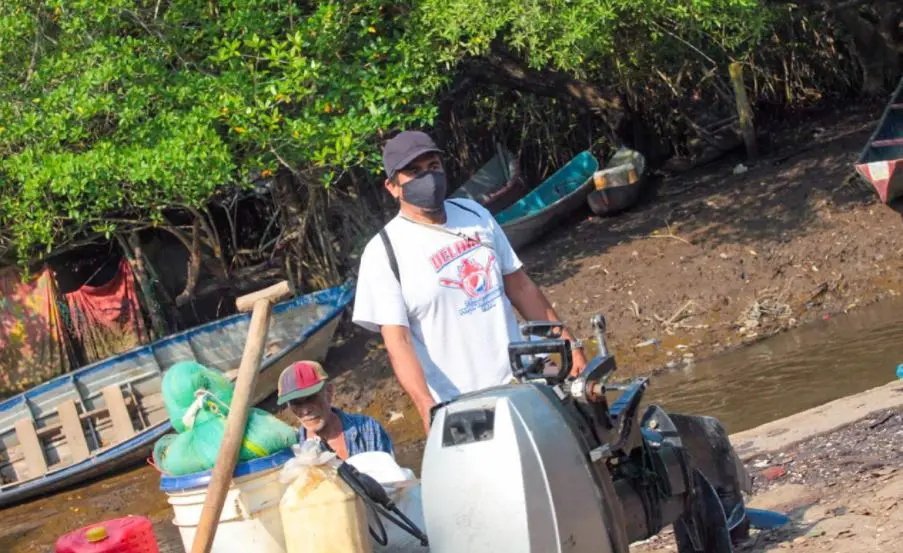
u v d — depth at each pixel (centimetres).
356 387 1506
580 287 1655
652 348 1453
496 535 333
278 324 1593
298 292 1712
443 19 1443
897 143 1770
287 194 1691
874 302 1475
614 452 390
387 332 438
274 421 367
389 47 1428
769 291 1544
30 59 1396
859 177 1753
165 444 377
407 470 417
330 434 503
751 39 1862
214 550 358
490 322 446
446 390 443
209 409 366
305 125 1336
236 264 1817
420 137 439
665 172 2081
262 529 355
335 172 1625
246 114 1315
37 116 1334
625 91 2056
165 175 1282
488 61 1889
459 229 451
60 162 1302
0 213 1424
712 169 2044
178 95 1345
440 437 348
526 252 1848
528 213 1908
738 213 1759
